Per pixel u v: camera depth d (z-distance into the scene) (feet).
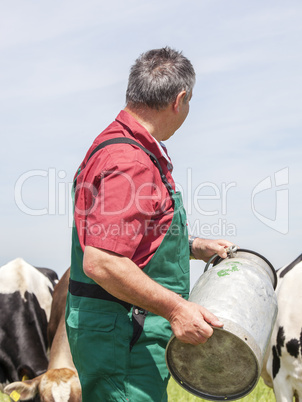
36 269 26.02
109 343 8.86
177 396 20.08
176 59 9.25
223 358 8.36
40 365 22.62
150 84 9.11
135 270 8.21
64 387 16.69
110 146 8.86
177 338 8.30
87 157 9.30
